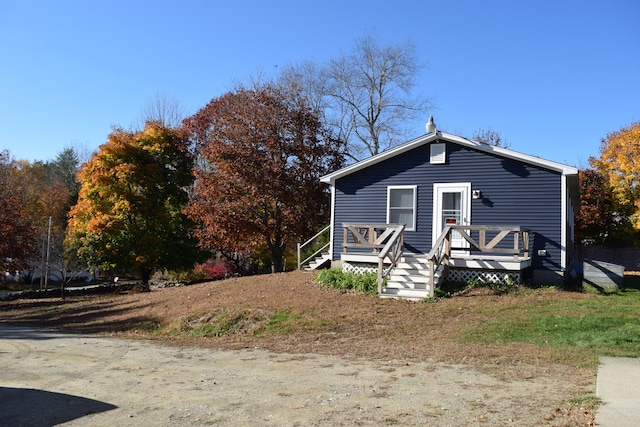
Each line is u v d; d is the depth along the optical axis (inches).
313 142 1203.9
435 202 766.5
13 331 705.0
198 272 1630.2
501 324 502.6
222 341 540.4
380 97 1596.9
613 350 402.0
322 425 260.8
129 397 329.4
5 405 317.7
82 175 1354.6
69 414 296.8
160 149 1400.1
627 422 242.7
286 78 1509.6
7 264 1123.9
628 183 1401.3
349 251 818.2
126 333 641.0
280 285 768.9
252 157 1127.6
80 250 1357.0
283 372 383.2
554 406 274.5
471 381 334.3
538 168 712.4
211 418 279.1
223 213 1109.7
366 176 818.8
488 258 672.4
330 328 537.6
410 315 564.4
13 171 2003.0
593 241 1536.7
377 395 310.5
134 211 1344.7
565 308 557.6
